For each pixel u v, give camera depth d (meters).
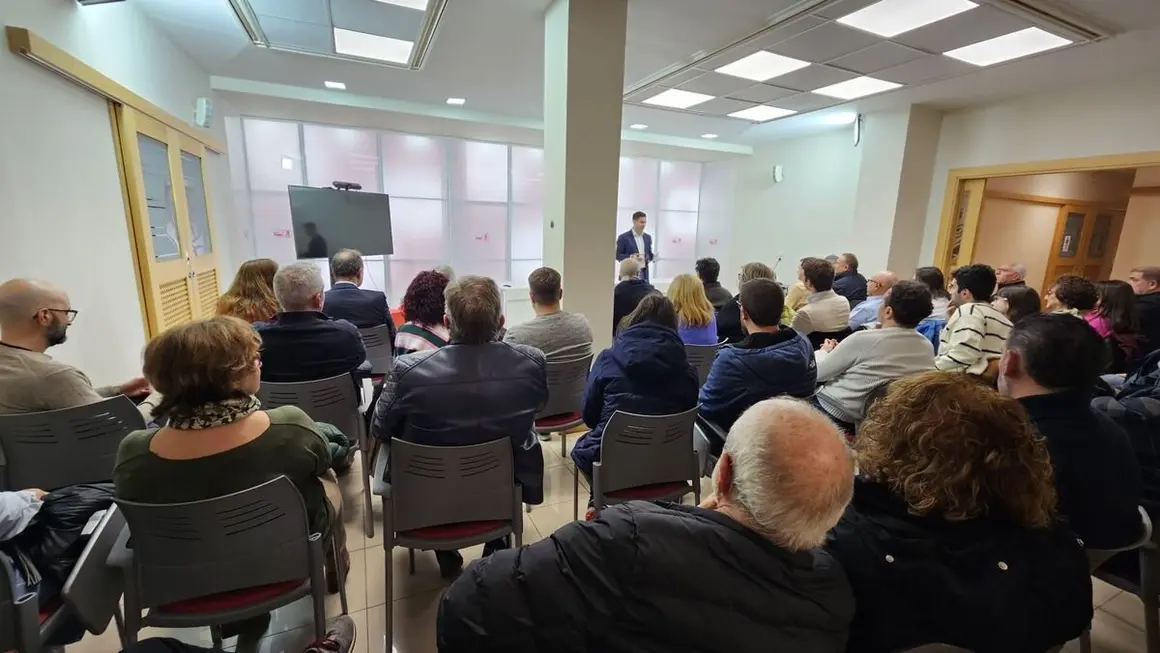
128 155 2.77
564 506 2.32
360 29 3.30
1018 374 1.26
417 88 4.71
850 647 0.85
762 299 1.85
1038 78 4.02
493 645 0.72
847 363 2.02
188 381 1.06
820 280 3.04
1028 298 2.61
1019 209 5.67
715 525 0.75
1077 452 1.15
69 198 2.27
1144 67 3.71
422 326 2.18
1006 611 0.74
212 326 1.10
